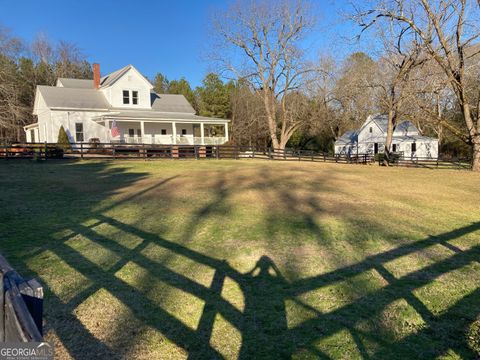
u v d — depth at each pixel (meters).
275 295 4.35
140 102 31.56
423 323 3.76
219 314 3.89
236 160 26.27
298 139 51.72
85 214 8.21
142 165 19.55
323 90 38.12
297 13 34.38
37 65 52.50
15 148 19.81
